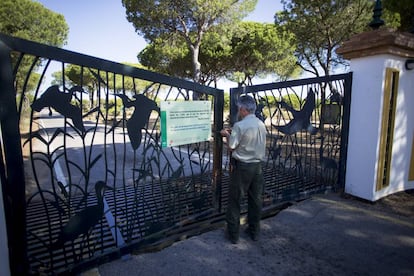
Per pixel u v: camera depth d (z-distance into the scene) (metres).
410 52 3.81
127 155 7.83
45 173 5.91
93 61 2.13
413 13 5.80
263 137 2.71
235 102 3.39
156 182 5.05
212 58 15.46
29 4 15.23
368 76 3.76
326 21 11.59
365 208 3.68
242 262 2.46
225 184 4.87
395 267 2.39
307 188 4.42
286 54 14.84
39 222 3.28
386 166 3.98
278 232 3.03
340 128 4.16
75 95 2.13
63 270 2.21
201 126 3.05
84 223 2.31
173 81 2.69
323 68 13.47
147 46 16.86
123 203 3.89
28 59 10.38
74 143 9.92
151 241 2.74
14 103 1.83
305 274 2.29
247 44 14.55
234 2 11.27
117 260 2.47
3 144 1.82
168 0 10.62
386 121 3.77
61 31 17.80
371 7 10.52
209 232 3.04
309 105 4.18
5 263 1.82
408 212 3.55
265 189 4.35
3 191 1.86
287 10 12.44
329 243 2.79
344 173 4.20
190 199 3.93
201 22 11.55
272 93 3.81
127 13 11.95
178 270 2.33
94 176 5.67
